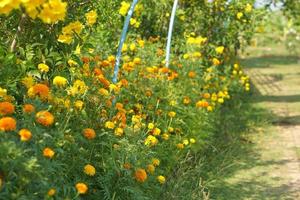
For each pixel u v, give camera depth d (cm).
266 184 529
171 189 462
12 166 279
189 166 523
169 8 776
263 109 895
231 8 840
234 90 867
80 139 345
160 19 773
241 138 696
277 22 1872
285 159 613
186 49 706
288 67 1441
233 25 849
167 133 486
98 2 486
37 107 312
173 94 534
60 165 325
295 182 538
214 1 827
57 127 332
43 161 297
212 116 616
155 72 525
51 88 358
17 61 354
